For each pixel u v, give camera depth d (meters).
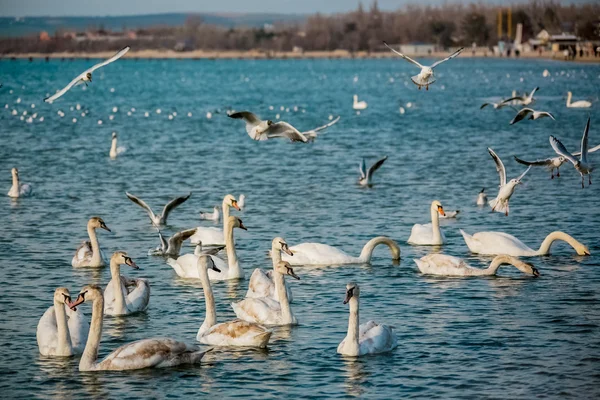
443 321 24.23
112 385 20.12
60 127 81.75
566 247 32.53
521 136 72.19
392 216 38.88
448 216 38.38
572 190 45.06
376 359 21.55
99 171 52.41
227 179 49.38
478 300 26.03
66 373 20.77
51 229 36.03
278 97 134.00
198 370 20.97
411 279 28.41
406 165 54.81
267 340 22.33
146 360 20.98
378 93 141.12
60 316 21.69
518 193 44.44
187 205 41.84
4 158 58.38
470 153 61.00
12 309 25.25
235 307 24.55
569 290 26.89
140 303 25.31
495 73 195.38
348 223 37.41
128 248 33.03
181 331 23.69
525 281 27.95
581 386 19.94
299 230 36.03
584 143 28.50
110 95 138.75
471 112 99.69
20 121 87.81
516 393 19.61
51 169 53.22
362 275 28.95
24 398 19.47
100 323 21.03
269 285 25.70
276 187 46.62
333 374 20.67
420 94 135.88
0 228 36.16
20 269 29.55
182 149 63.53
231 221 28.58
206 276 23.28
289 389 19.88
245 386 20.06
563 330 23.42
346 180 48.94
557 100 115.19
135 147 65.06
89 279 28.33
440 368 20.98
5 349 22.22
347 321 24.33
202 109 107.50
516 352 21.94
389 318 24.53
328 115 97.94
